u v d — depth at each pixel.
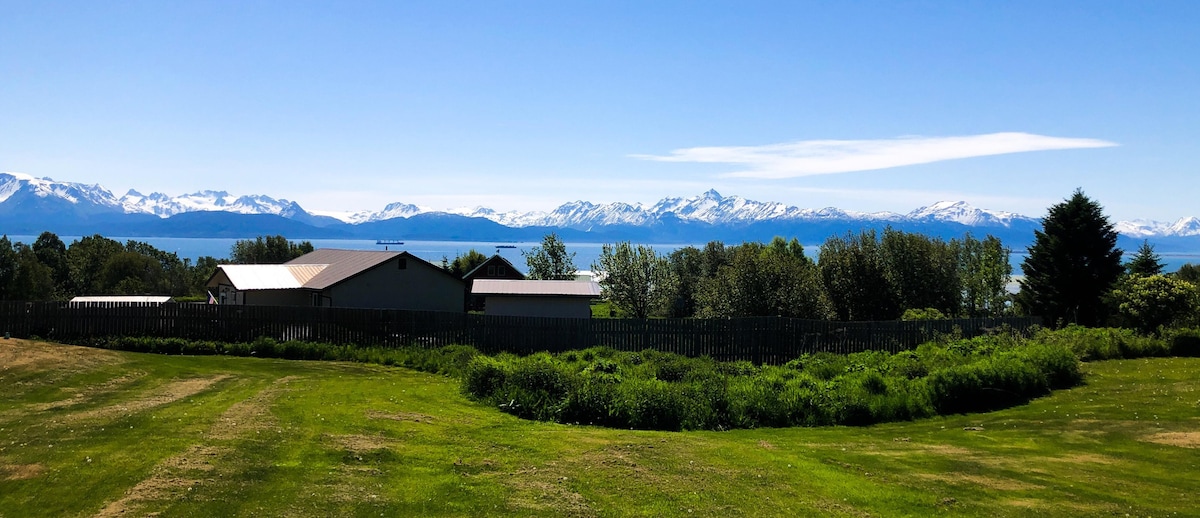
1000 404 17.91
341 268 42.69
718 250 60.97
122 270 78.19
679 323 28.09
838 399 16.23
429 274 41.88
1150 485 10.65
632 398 15.27
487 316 27.45
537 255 64.38
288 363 23.62
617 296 50.62
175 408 14.10
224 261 85.19
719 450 12.34
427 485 9.81
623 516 8.91
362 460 10.84
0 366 18.81
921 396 17.16
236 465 10.10
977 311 53.94
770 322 28.62
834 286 45.22
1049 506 9.64
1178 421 15.16
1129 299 30.02
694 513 9.06
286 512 8.51
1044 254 48.12
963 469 11.51
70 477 9.27
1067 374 20.41
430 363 23.50
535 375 16.52
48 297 64.38
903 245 50.09
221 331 26.95
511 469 10.73
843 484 10.52
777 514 9.15
